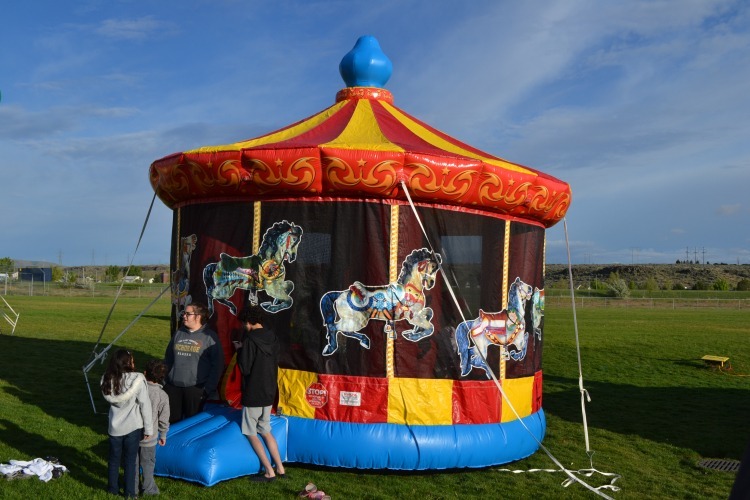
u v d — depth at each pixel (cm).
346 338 684
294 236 699
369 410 677
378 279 686
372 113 830
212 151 704
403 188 665
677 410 1143
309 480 632
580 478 707
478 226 734
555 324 3017
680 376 1555
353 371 682
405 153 663
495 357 744
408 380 686
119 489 569
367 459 660
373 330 684
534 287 810
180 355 685
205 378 687
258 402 603
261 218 712
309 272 695
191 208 770
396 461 664
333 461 663
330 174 671
